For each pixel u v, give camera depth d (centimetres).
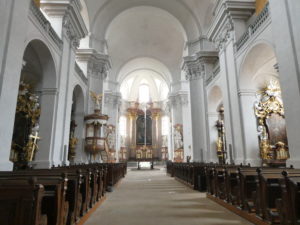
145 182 1060
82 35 1139
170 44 2248
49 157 809
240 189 418
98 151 1333
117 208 495
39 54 830
